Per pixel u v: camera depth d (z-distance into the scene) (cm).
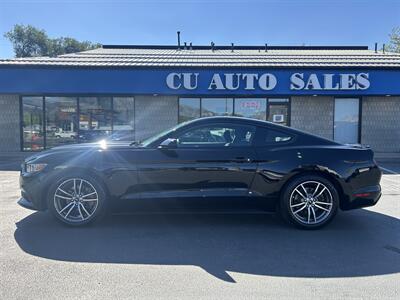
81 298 311
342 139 1534
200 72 1387
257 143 514
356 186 506
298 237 473
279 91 1394
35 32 5294
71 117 1497
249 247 436
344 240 463
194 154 500
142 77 1384
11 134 1495
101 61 1498
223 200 502
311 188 509
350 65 1409
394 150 1534
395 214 589
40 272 362
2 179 916
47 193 503
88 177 498
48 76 1373
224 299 312
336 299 312
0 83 1370
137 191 502
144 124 1503
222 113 1505
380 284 341
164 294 320
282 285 338
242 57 1716
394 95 1428
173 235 477
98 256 404
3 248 425
